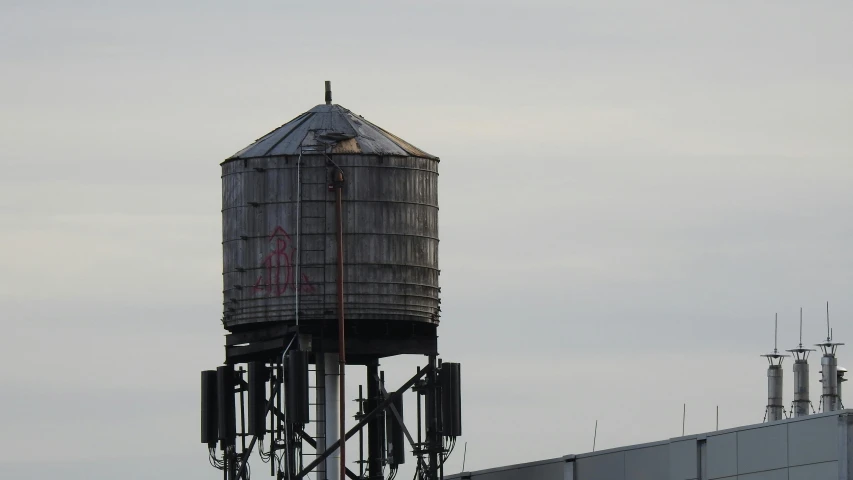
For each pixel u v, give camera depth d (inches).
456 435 7603.4
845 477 6264.8
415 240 7588.6
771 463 6643.7
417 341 7608.3
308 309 7455.7
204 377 7824.8
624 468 7485.2
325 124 7696.9
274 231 7519.7
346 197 7514.8
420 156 7637.8
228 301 7637.8
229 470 7746.1
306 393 7342.5
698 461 7032.5
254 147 7652.6
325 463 7628.0
